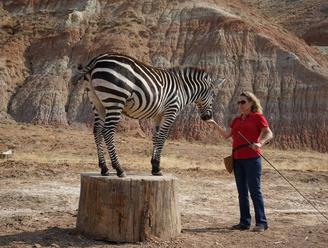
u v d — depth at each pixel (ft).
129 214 25.35
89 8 221.25
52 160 77.92
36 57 203.51
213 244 26.21
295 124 170.19
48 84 184.14
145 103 26.43
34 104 176.96
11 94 186.09
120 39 195.93
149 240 25.64
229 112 174.40
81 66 26.16
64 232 27.32
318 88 175.94
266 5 309.42
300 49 199.11
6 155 79.71
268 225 32.99
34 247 24.11
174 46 199.21
